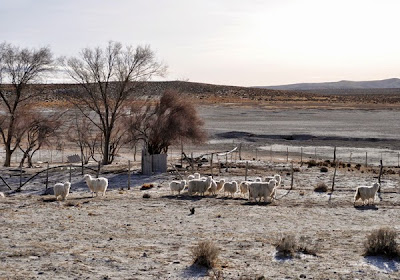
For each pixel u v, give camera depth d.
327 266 12.29
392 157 51.47
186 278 11.22
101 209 22.92
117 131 51.66
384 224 19.30
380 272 11.74
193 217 20.69
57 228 17.80
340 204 24.97
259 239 15.88
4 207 23.47
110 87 51.41
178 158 50.97
